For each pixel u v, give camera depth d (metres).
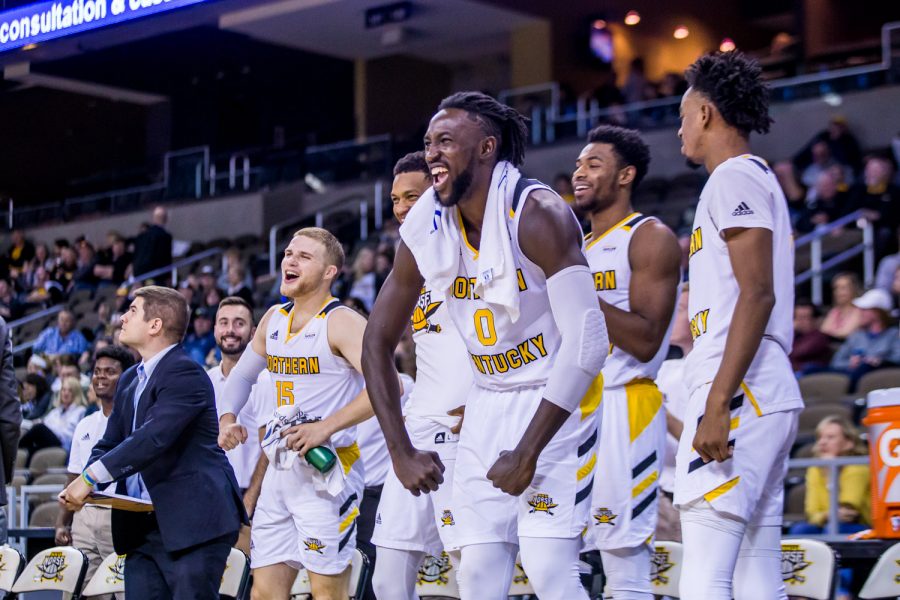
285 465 3.96
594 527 3.57
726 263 2.85
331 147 16.30
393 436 2.84
